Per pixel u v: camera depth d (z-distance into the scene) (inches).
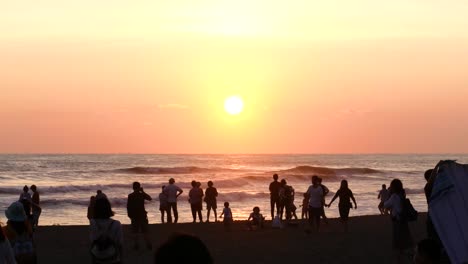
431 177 333.1
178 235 150.8
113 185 2972.4
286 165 6200.8
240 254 842.2
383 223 1266.0
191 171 4421.8
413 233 1064.2
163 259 146.9
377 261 780.0
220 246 917.8
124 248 902.4
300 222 1258.0
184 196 2507.4
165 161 6786.4
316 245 922.1
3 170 4439.0
